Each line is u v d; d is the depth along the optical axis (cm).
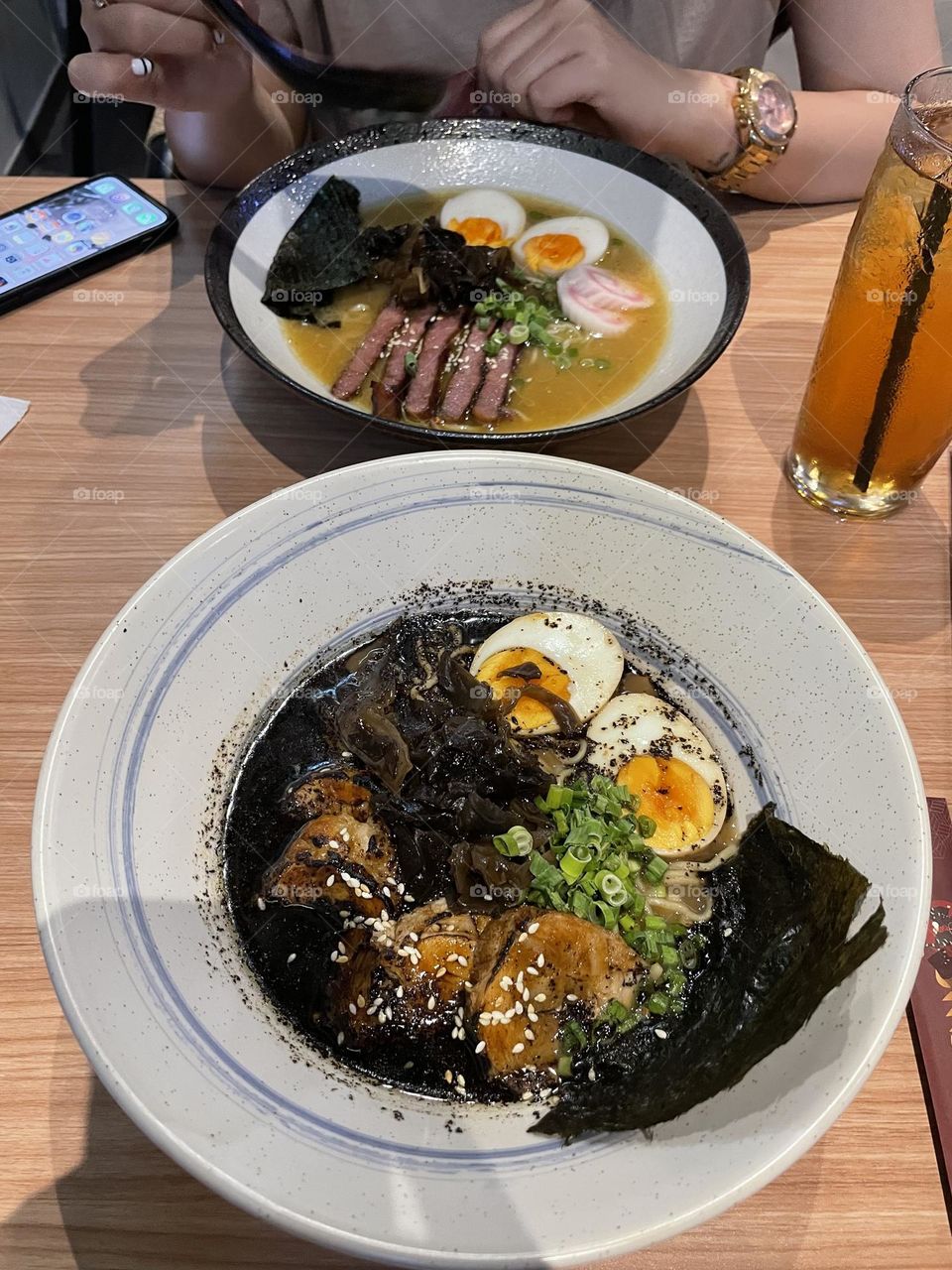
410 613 36
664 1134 24
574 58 53
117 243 49
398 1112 26
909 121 32
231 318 41
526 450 42
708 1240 25
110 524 39
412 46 57
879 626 37
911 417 36
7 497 40
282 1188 22
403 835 31
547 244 50
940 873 31
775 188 54
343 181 49
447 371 45
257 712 33
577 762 33
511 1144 24
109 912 26
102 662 29
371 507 35
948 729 35
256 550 33
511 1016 27
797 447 41
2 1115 26
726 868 31
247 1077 25
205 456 42
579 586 35
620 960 28
